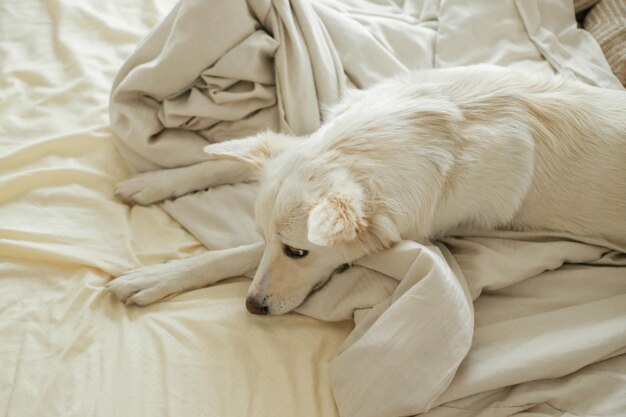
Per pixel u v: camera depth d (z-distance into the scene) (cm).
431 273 145
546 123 165
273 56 207
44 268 178
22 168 205
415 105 161
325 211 131
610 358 151
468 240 173
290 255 158
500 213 166
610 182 167
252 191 198
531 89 172
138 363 156
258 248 178
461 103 162
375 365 144
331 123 166
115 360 157
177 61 195
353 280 167
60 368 154
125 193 198
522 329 154
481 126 159
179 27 193
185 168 201
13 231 182
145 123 203
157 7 266
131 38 254
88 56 244
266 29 210
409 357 142
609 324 152
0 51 245
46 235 183
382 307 157
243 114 206
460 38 228
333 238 128
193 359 156
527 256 165
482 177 158
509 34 229
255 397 150
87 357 157
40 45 249
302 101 201
